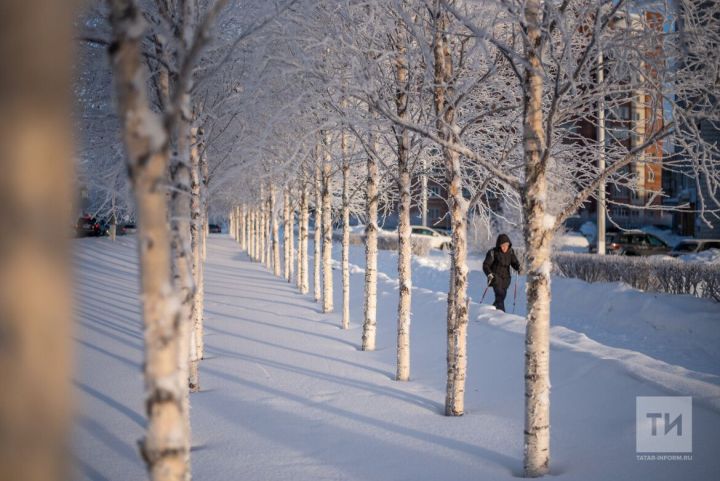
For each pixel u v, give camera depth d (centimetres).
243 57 730
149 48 678
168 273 301
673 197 4238
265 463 561
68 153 122
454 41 782
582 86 711
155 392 298
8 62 111
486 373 851
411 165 884
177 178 499
